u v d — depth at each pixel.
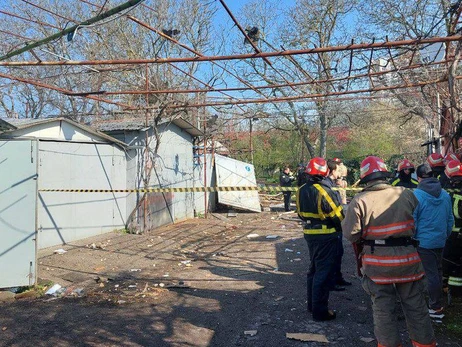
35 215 5.96
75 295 5.80
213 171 16.20
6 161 5.85
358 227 3.35
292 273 6.74
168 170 12.56
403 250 3.24
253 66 18.64
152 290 5.95
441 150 9.62
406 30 13.42
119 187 10.86
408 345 3.90
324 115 17.25
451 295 5.11
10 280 5.84
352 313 4.80
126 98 16.36
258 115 13.71
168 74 14.88
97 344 4.08
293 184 18.73
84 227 9.76
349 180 23.64
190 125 13.11
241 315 4.84
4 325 4.59
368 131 27.34
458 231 4.79
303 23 19.91
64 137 9.20
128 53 18.23
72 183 9.41
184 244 9.71
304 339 4.09
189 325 4.55
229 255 8.43
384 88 7.77
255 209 16.38
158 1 19.30
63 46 15.84
